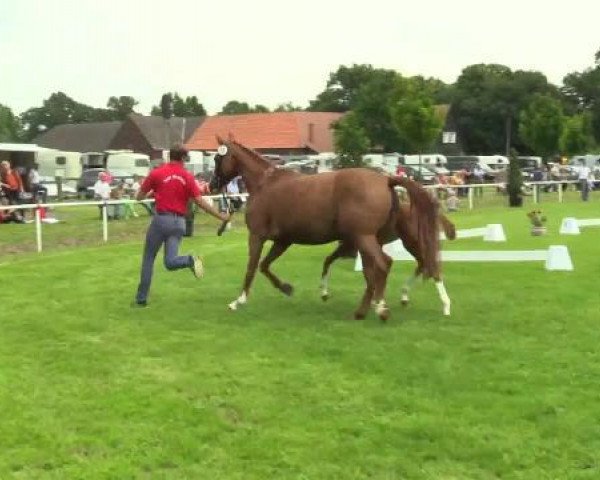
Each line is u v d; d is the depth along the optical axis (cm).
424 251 870
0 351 741
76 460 486
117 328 839
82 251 1563
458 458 490
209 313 917
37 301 994
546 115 6375
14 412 569
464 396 601
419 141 4606
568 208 2867
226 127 7531
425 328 830
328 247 1606
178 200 935
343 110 9844
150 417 560
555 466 476
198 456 492
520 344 759
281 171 911
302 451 499
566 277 1170
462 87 8694
